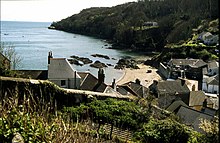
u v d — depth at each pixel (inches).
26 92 285.4
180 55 2310.5
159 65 2006.6
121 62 2158.0
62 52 2546.8
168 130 289.3
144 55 2736.2
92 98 315.9
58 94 308.2
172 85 1314.0
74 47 3009.4
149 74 1882.4
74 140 145.6
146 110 314.2
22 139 135.8
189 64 2003.0
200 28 2874.0
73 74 968.9
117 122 280.5
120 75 1779.0
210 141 300.8
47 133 142.3
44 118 155.2
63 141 142.2
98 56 2431.1
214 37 2417.6
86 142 151.6
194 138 299.4
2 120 139.8
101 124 273.9
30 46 2834.6
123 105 305.9
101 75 960.3
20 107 167.0
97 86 948.6
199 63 1967.3
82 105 296.7
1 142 134.6
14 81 295.4
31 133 138.5
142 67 2096.5
